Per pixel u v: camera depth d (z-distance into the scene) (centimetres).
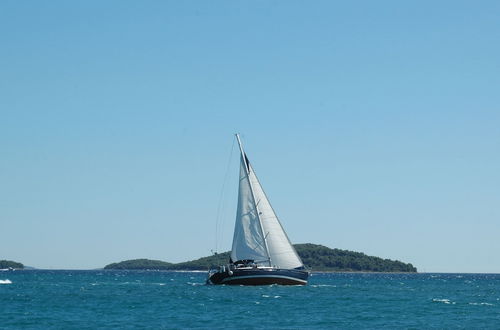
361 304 11250
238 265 13412
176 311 9688
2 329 7731
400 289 18062
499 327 8188
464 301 12575
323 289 16212
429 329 7988
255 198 13375
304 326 8194
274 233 13338
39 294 13712
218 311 9706
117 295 13288
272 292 13025
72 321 8462
